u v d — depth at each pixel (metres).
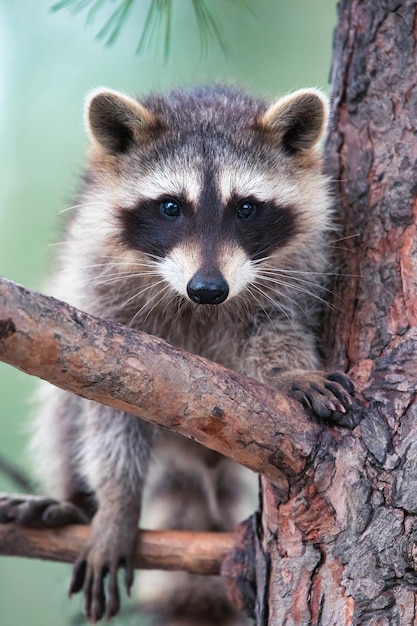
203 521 9.35
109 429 7.80
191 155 7.40
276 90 9.81
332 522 5.52
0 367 10.04
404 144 6.66
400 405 5.68
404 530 5.38
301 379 6.30
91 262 7.88
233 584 6.74
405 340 6.04
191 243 7.11
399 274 6.32
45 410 9.29
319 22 10.13
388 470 5.48
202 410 5.17
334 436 5.60
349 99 7.18
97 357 4.84
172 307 7.74
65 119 10.44
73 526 7.77
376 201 6.68
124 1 6.77
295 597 5.57
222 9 9.73
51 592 9.69
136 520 7.66
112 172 7.75
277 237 7.52
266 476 5.63
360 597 5.38
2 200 10.38
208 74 9.80
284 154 7.66
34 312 4.66
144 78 10.19
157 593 9.11
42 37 10.33
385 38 6.97
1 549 7.73
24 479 8.66
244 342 7.73
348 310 6.69
